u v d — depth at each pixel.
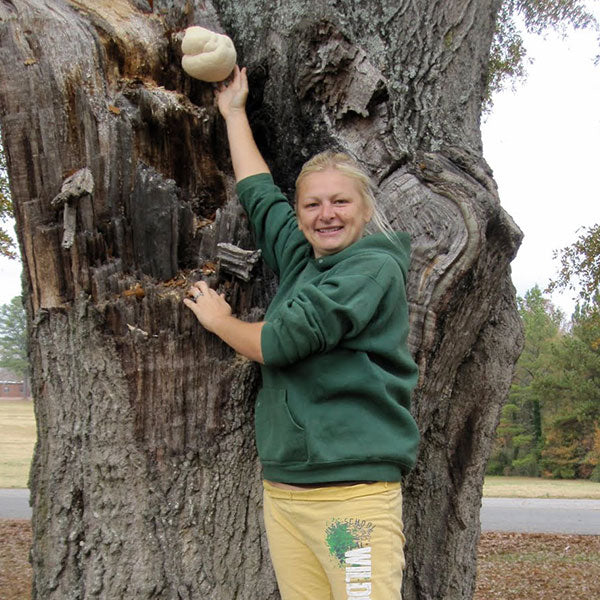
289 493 1.80
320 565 1.83
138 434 2.03
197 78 2.14
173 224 2.05
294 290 1.93
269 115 2.32
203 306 1.93
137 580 2.01
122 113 2.02
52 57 1.97
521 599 6.41
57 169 1.99
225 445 2.09
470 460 2.62
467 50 2.55
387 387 1.77
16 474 16.17
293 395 1.78
